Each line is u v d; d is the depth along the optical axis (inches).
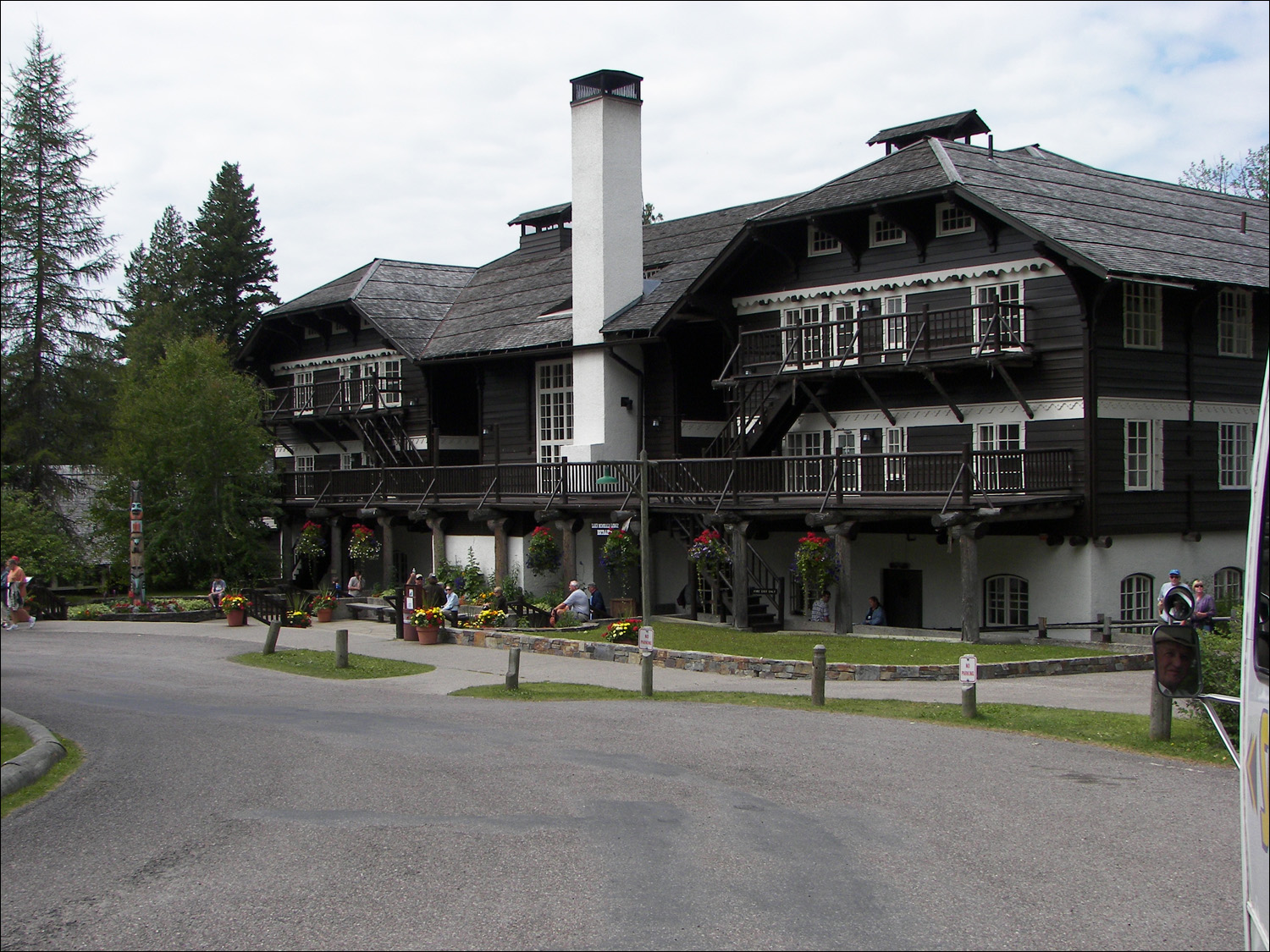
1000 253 1148.5
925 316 1142.3
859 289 1268.5
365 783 492.7
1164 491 1165.7
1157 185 1454.2
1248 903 223.9
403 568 1792.6
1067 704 717.9
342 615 1464.1
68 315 2116.1
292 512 1879.9
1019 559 1152.8
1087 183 1314.0
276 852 386.6
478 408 1691.7
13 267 2084.2
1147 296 1160.2
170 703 772.0
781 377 1267.2
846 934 297.0
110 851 393.4
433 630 1161.4
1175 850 372.8
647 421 1475.1
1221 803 438.3
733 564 1189.1
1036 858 363.9
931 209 1202.6
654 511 1302.9
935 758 533.3
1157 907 316.2
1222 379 1230.9
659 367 1461.6
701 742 583.5
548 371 1582.2
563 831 404.5
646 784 481.1
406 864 368.8
